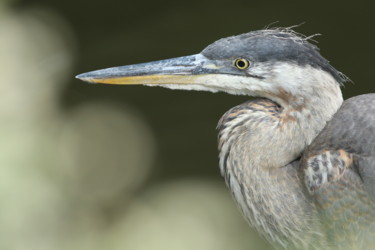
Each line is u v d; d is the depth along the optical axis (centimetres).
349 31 1277
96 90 1397
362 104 589
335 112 601
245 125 606
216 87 634
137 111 1345
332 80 602
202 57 635
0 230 1234
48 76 1488
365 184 558
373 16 1275
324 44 1277
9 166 1357
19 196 1296
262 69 604
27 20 1520
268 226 614
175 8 1344
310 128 596
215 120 1280
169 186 1288
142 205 1312
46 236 1259
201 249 1198
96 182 1394
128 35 1348
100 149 1414
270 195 601
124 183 1372
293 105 598
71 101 1435
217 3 1327
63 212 1312
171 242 1220
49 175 1375
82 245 1269
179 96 1321
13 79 1539
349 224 568
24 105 1489
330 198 572
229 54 617
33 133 1439
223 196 1251
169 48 1309
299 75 593
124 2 1358
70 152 1414
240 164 606
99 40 1374
